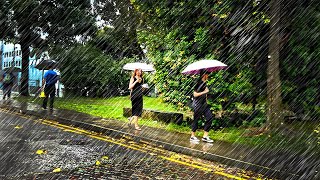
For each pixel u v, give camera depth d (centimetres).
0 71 2483
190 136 909
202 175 601
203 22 1095
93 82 2136
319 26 995
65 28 2272
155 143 838
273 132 893
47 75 1475
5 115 1355
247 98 1019
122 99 1936
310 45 1012
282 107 1009
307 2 996
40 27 2217
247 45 1027
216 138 889
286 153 715
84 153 735
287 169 604
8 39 2225
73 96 2197
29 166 620
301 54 1013
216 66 832
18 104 1667
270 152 724
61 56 2219
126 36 2241
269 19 937
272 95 909
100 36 2323
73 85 2197
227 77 1015
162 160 701
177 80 1120
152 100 1589
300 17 998
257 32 1028
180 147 775
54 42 2280
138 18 1492
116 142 874
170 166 656
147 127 1045
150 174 596
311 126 1002
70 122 1153
